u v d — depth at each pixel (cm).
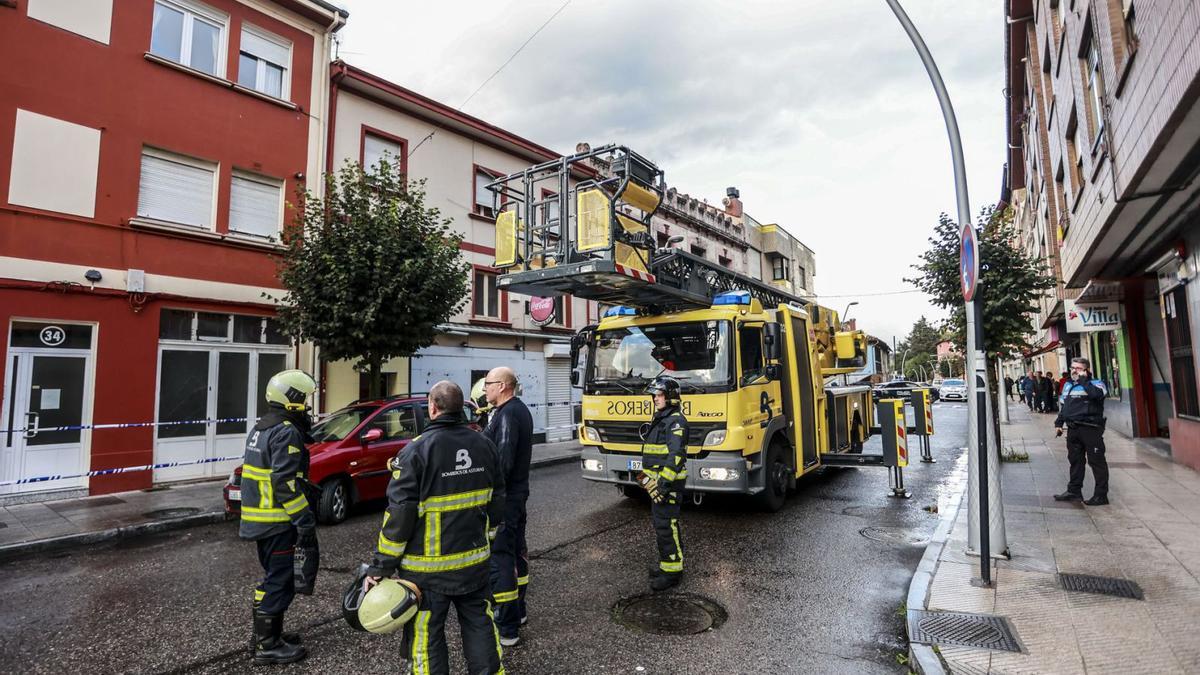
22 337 934
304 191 1125
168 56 1116
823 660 382
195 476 1091
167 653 406
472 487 290
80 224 986
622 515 790
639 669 372
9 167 926
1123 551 545
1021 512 712
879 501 849
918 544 636
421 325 1085
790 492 905
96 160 1011
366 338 1027
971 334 536
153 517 811
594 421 784
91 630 446
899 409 873
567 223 720
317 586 536
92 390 987
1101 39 734
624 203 714
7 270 912
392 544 267
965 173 574
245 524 389
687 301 775
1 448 902
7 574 601
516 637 405
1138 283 1209
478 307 1642
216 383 1138
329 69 1349
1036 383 2628
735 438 684
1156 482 863
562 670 372
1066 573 494
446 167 1583
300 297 1044
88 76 1010
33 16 961
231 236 1154
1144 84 577
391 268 1039
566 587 521
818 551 614
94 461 976
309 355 1253
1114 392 1552
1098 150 846
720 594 500
